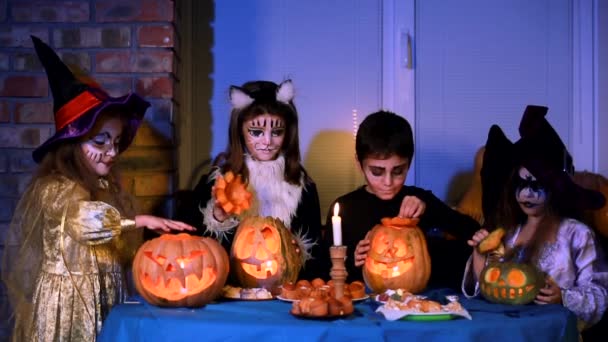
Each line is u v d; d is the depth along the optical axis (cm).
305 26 305
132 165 267
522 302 189
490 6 308
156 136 268
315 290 185
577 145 308
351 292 193
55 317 209
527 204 217
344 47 306
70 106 217
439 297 205
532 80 309
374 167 231
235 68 304
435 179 308
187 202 261
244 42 304
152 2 267
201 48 304
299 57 305
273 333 161
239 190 221
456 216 248
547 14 308
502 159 237
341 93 306
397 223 209
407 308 171
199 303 188
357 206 247
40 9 267
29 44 267
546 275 201
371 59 306
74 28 267
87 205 205
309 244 242
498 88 309
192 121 302
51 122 267
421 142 308
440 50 307
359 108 307
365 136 231
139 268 191
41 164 220
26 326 214
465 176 308
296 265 213
